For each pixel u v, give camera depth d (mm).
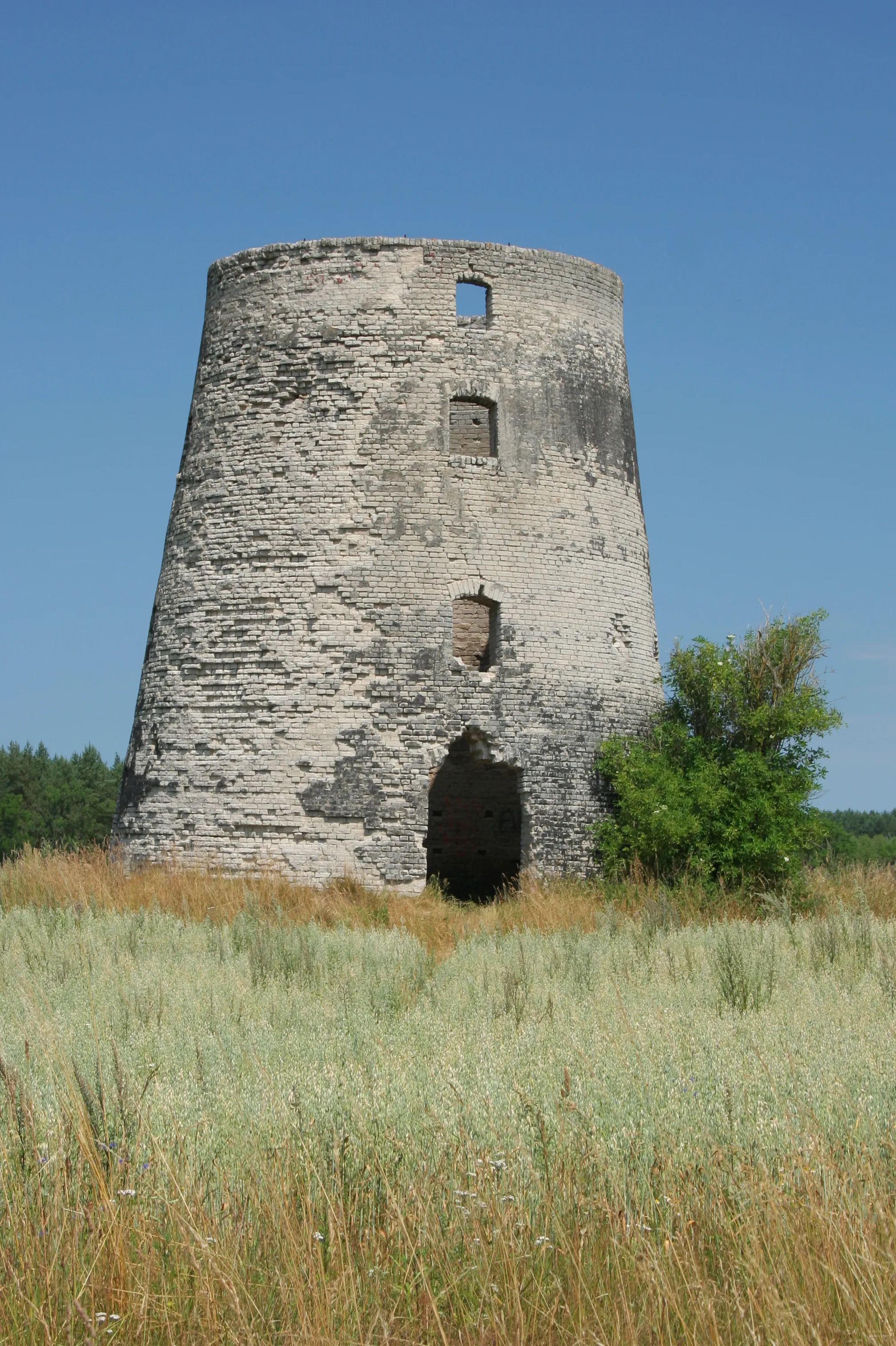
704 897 25625
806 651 29547
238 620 28625
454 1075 8938
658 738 29391
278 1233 6695
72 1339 6023
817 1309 6012
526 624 28828
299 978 15086
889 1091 8680
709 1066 9156
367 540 28391
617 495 30859
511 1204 7000
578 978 14773
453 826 33750
